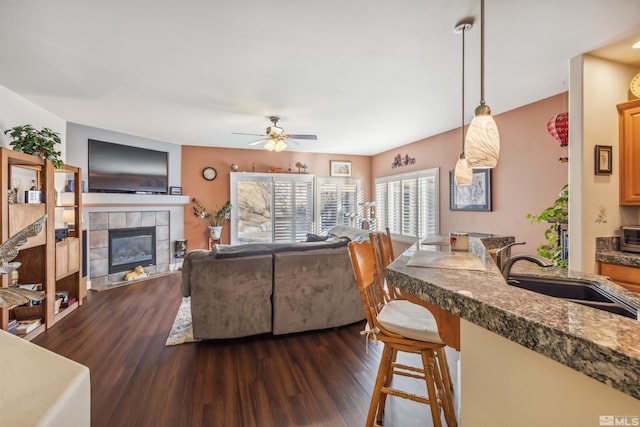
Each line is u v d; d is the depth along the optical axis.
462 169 2.51
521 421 0.72
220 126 4.64
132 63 2.62
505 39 2.23
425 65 2.66
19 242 0.78
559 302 0.77
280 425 1.76
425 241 2.41
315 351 2.70
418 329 1.33
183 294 2.84
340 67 2.70
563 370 0.64
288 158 6.83
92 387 2.12
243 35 2.21
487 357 0.81
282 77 2.90
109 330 3.09
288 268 3.00
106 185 4.90
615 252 2.48
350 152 6.98
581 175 2.43
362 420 1.81
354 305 3.27
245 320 2.90
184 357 2.56
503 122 3.92
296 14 1.96
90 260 4.71
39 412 0.57
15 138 3.19
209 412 1.87
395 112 3.95
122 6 1.88
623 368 0.49
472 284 0.97
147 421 1.79
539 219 2.88
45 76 2.87
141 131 4.96
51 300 3.16
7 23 2.04
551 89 3.16
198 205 6.18
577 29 2.10
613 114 2.54
